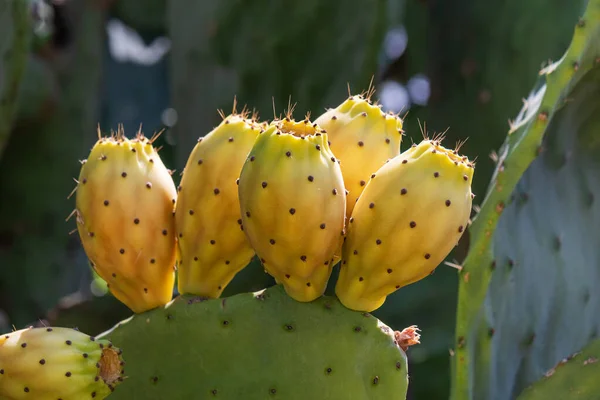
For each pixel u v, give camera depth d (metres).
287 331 0.87
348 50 1.21
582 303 0.99
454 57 1.23
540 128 0.89
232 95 1.23
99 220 0.88
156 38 1.97
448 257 1.32
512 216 0.93
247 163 0.84
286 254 0.85
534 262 0.95
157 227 0.89
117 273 0.89
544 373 0.96
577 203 0.98
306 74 1.22
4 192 1.54
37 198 1.54
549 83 0.90
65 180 1.56
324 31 1.21
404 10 1.46
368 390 0.86
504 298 0.92
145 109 1.93
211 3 1.23
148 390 0.89
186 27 1.25
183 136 1.27
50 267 1.55
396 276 0.85
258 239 0.85
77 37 1.55
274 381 0.87
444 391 1.33
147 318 0.89
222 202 0.88
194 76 1.25
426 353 1.27
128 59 1.94
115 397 0.89
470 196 0.85
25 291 1.54
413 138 1.40
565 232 0.97
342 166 0.88
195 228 0.89
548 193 0.96
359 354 0.86
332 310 0.87
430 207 0.84
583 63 0.91
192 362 0.88
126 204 0.88
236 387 0.88
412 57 1.48
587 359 0.93
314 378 0.87
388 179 0.85
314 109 1.22
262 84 1.22
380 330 0.86
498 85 1.21
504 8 1.20
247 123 0.89
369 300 0.87
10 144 1.53
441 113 1.25
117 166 0.88
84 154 1.57
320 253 0.85
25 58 1.17
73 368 0.83
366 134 0.88
